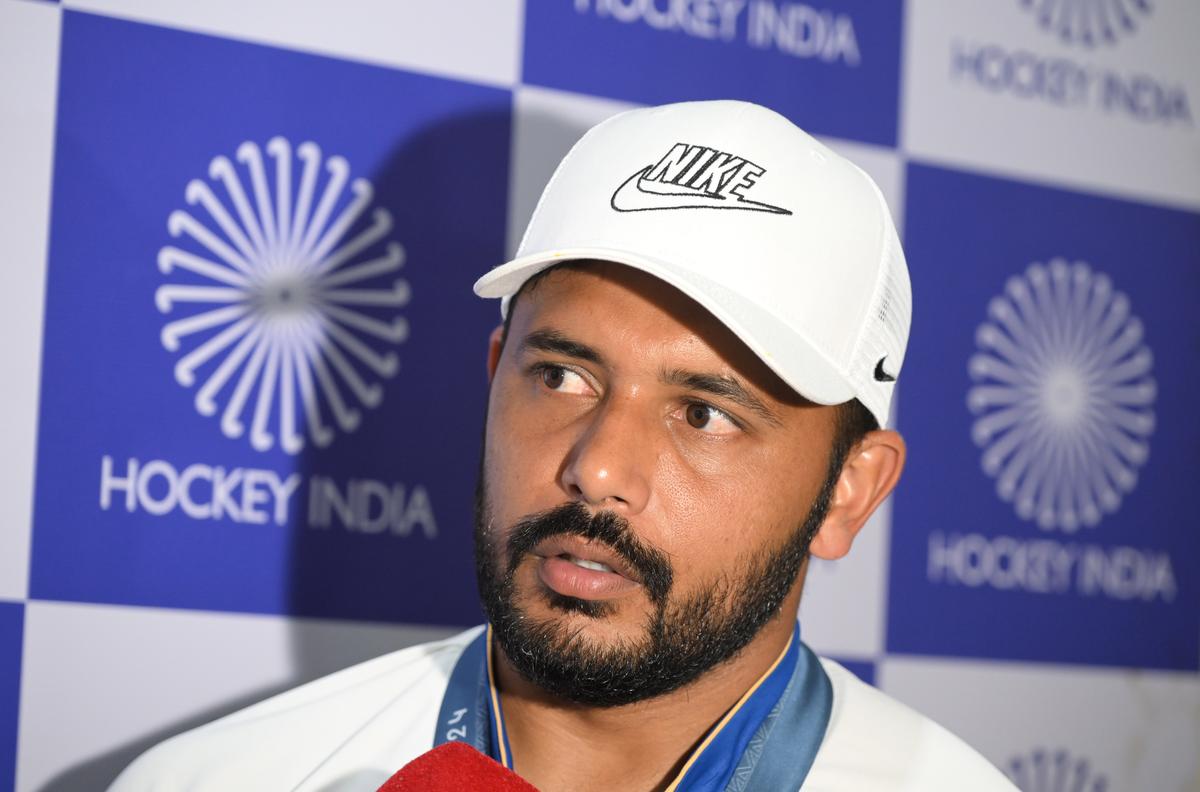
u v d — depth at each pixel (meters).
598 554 1.00
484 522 1.09
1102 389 1.98
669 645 1.02
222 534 1.51
